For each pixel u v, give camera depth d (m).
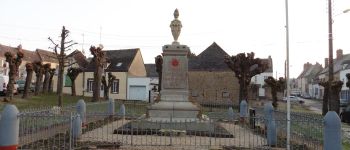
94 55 34.53
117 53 59.50
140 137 15.12
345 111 31.30
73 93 46.97
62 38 31.97
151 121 16.92
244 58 32.94
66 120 14.38
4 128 10.12
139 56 59.38
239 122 19.77
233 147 13.31
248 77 33.03
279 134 15.55
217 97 49.41
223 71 49.81
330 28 34.03
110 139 14.35
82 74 56.44
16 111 10.50
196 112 18.33
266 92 72.69
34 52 73.69
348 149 14.41
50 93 46.44
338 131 10.55
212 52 52.62
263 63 33.81
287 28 14.47
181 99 18.81
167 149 12.62
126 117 20.98
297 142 14.30
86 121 18.75
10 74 31.58
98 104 23.02
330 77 33.16
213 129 16.59
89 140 13.97
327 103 33.94
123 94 54.47
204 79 50.19
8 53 31.52
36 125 13.38
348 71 69.44
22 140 12.56
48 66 44.12
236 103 48.56
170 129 15.70
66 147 12.36
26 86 35.72
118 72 55.16
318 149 12.40
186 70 19.25
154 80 62.31
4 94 38.66
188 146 13.28
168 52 19.30
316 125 12.63
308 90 117.31
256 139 15.41
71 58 56.06
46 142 12.99
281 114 16.78
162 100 18.83
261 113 23.48
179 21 19.78
